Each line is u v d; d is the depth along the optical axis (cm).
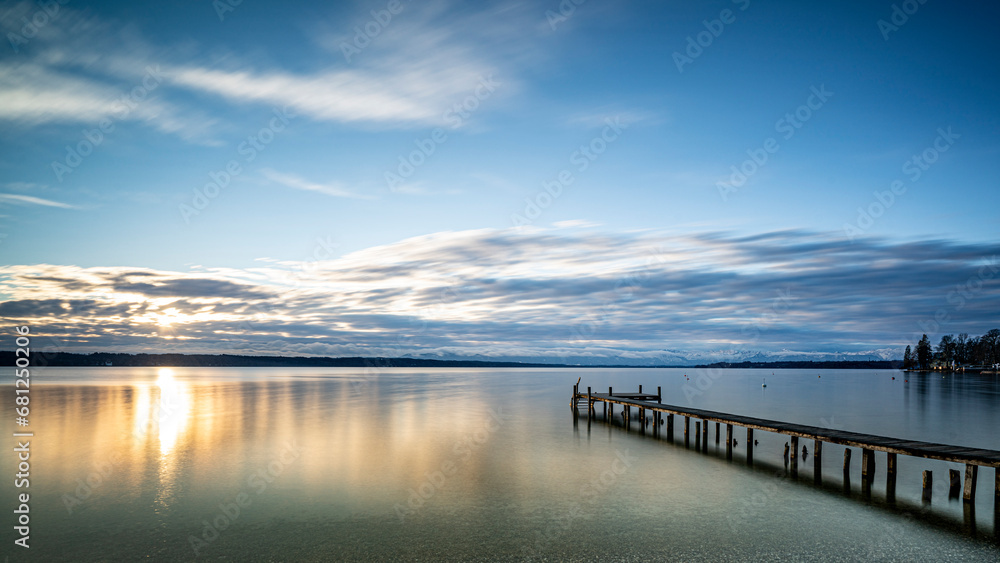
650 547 1147
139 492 1541
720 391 6794
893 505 1441
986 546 1160
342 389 6431
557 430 2794
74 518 1317
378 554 1106
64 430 2702
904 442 1625
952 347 19450
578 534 1219
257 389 6375
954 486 1567
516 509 1398
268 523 1283
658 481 1689
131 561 1068
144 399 4653
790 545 1162
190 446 2250
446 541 1175
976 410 4184
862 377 13650
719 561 1081
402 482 1659
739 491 1577
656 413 3044
